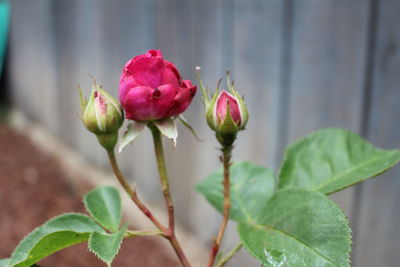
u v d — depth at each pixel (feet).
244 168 1.53
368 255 2.23
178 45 3.08
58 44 5.13
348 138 1.50
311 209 1.25
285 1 2.35
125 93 1.25
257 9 2.50
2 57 6.90
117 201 1.39
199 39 2.90
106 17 4.02
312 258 1.21
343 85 2.15
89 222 1.36
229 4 2.66
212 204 1.49
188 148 3.19
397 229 2.08
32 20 5.78
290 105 2.42
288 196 1.29
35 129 6.13
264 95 2.55
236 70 2.68
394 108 1.97
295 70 2.36
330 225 1.23
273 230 1.27
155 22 3.29
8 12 6.69
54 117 5.55
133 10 3.57
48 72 5.51
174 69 1.28
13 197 4.08
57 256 3.11
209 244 3.20
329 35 2.17
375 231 2.18
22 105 6.60
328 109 2.23
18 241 3.27
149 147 3.73
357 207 2.25
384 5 1.95
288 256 1.23
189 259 3.16
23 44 6.25
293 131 2.42
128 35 3.70
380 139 2.03
